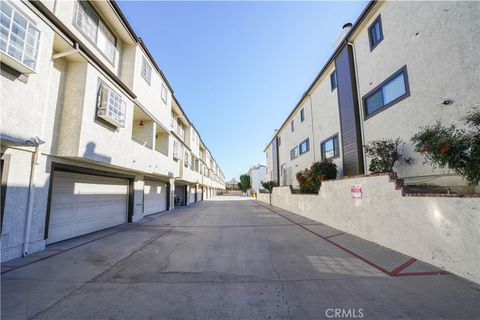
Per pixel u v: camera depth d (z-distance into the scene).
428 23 6.70
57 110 6.26
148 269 4.62
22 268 4.56
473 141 4.04
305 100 17.28
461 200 4.05
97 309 3.08
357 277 4.14
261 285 3.83
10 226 4.94
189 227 9.69
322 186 10.24
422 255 4.86
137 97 10.29
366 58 9.84
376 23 9.27
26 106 4.84
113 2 8.34
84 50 6.47
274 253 5.73
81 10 7.43
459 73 5.77
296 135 19.59
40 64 5.14
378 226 6.34
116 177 9.98
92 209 8.43
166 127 14.76
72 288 3.72
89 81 6.70
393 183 5.77
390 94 8.35
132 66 10.08
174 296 3.46
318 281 3.98
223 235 8.02
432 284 3.78
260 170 56.75
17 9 4.55
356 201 7.45
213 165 50.56
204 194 38.50
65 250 5.91
